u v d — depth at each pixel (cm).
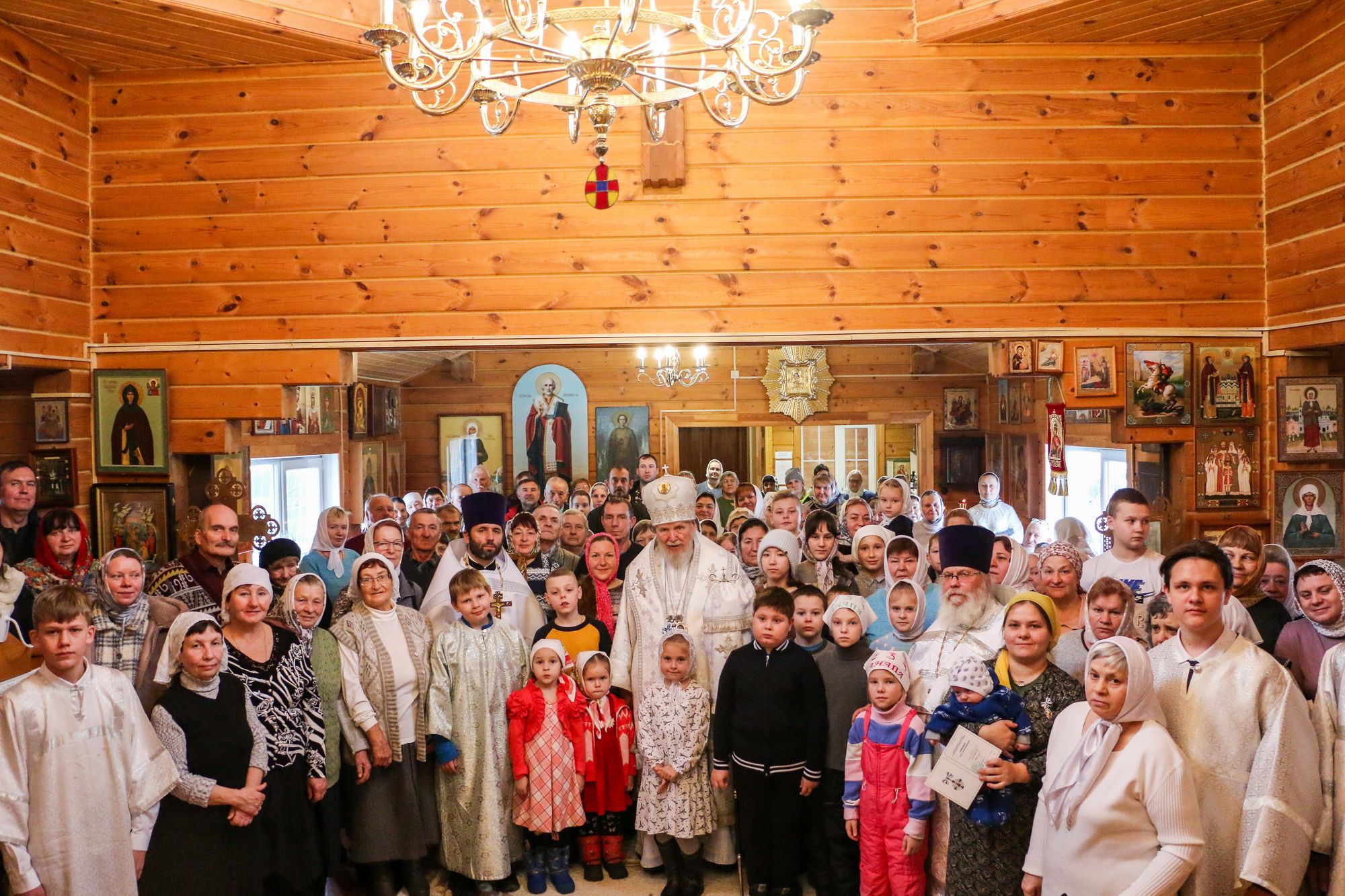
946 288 594
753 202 595
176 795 347
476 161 598
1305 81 550
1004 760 306
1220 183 594
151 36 556
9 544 454
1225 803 289
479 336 599
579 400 1288
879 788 360
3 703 315
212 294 605
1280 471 575
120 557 368
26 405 607
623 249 597
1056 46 591
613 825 436
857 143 593
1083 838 275
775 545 454
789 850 399
